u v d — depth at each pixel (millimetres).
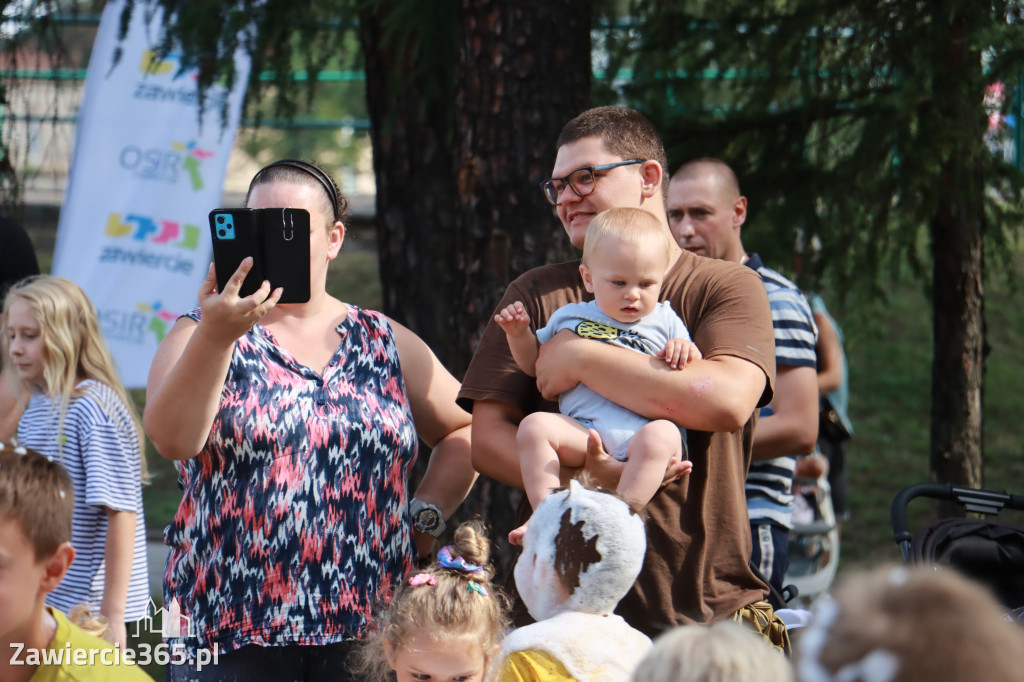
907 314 18406
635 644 3793
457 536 4504
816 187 8461
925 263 9461
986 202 8945
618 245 4551
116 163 12328
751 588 4508
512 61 7230
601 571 3803
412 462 4742
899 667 1829
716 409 4316
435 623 4188
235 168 23766
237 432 4332
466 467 5164
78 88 12664
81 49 12648
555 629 3770
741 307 4660
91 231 12383
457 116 7504
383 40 7883
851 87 8422
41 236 17297
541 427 4484
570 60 7305
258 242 4258
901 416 16172
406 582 4359
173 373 4164
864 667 1857
